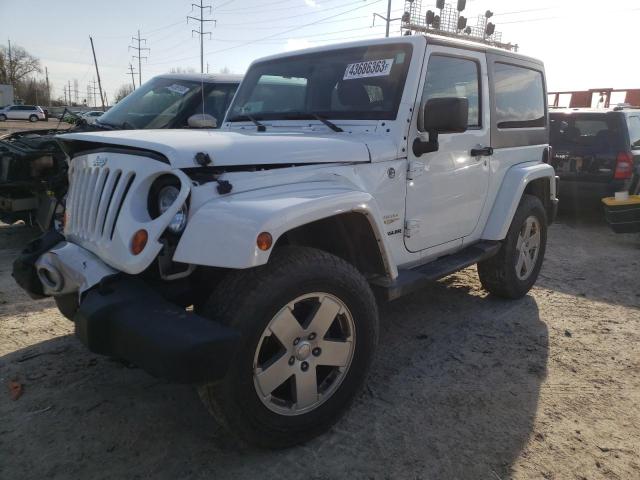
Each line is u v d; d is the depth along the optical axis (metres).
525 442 2.60
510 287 4.44
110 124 6.44
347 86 3.46
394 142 3.13
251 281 2.27
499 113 4.15
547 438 2.63
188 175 2.29
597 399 3.01
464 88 3.71
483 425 2.74
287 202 2.33
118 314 2.18
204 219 2.18
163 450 2.49
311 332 2.46
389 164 3.09
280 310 2.32
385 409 2.87
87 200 2.64
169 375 2.00
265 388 2.33
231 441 2.56
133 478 2.30
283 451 2.50
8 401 2.88
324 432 2.61
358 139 3.04
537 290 4.95
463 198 3.78
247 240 2.12
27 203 5.84
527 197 4.58
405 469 2.39
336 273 2.49
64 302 2.78
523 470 2.40
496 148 4.10
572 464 2.45
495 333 3.92
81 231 2.67
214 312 2.25
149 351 2.05
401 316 4.23
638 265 5.86
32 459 2.41
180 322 2.09
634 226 6.47
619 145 7.49
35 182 5.64
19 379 3.11
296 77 3.77
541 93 4.86
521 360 3.48
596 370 3.36
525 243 4.57
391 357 3.51
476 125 3.89
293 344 2.41
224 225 2.15
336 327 2.67
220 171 2.38
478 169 3.89
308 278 2.37
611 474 2.39
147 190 2.34
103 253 2.39
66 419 2.73
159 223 2.18
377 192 3.03
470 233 3.99
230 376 2.19
